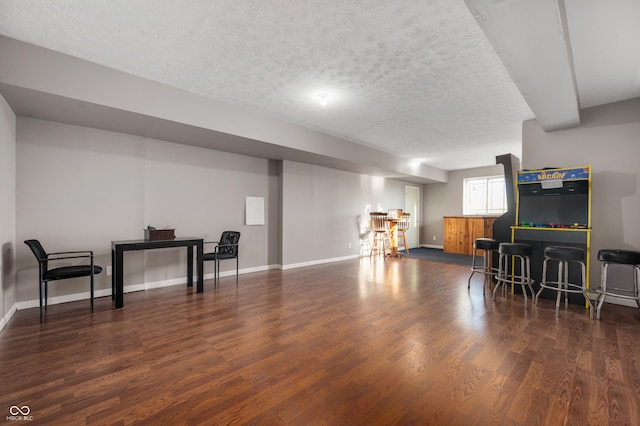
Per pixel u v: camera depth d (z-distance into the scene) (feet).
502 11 5.56
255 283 15.26
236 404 5.64
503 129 15.97
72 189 11.91
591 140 12.44
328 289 14.10
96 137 12.44
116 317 10.25
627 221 11.65
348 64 9.40
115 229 12.94
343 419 5.23
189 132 12.74
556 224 12.35
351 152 18.94
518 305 11.66
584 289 10.97
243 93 11.71
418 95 11.71
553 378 6.48
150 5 6.75
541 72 7.88
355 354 7.63
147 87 10.56
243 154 17.40
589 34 7.63
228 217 16.96
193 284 15.02
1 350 7.77
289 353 7.68
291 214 19.54
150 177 13.97
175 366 7.02
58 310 10.94
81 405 5.58
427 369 6.88
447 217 28.12
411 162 24.79
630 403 5.62
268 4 6.68
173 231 13.03
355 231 24.58
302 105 12.90
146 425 5.06
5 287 9.62
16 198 10.77
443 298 12.62
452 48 8.43
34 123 11.11
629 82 10.29
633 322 9.80
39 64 8.58
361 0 6.51
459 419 5.21
